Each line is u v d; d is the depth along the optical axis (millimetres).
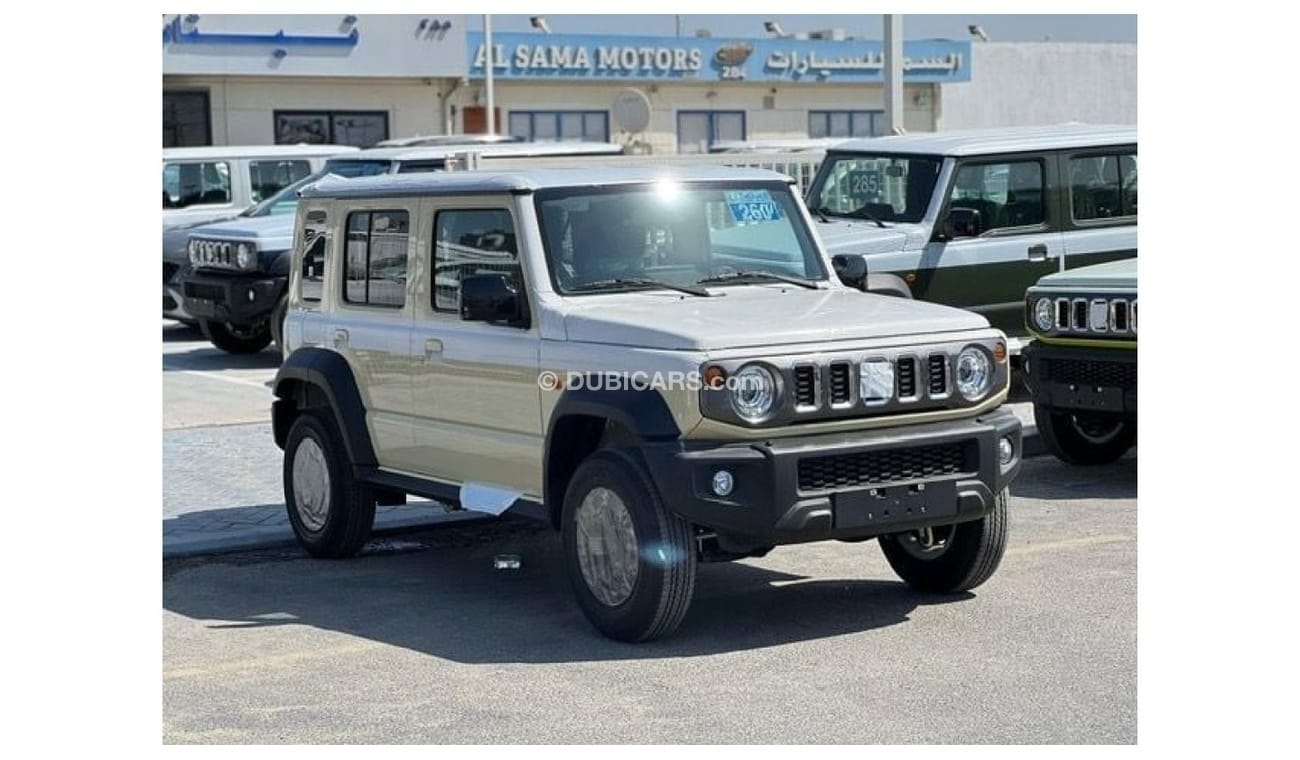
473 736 6473
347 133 39500
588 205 8352
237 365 18469
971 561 8234
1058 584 8562
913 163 14422
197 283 18188
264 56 37375
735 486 7281
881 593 8555
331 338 9641
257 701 6988
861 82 45531
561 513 8023
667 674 7227
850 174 14875
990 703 6719
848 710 6676
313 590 9016
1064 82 48938
